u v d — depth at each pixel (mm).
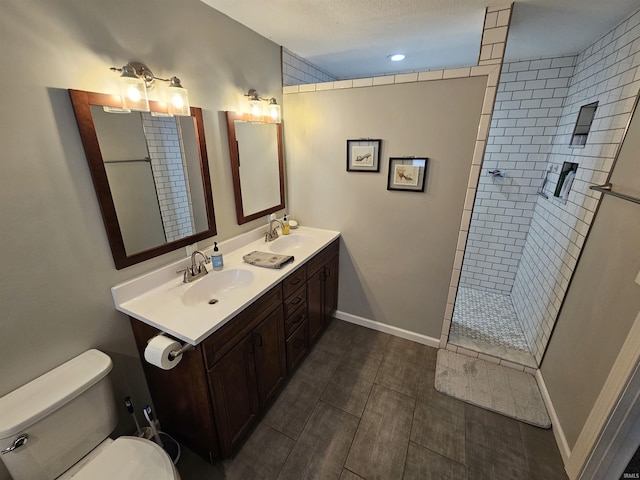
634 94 1453
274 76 2209
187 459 1557
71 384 1151
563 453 1543
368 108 2064
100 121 1229
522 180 2869
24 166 1044
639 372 1122
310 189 2490
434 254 2195
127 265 1413
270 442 1635
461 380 2051
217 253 1751
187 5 1502
